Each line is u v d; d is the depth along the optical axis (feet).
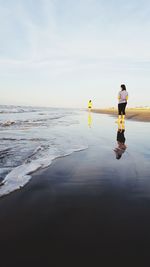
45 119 65.00
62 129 38.73
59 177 12.80
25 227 7.57
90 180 12.25
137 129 39.09
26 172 13.70
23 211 8.70
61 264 5.84
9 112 105.70
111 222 7.89
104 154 18.85
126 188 11.07
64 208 8.97
